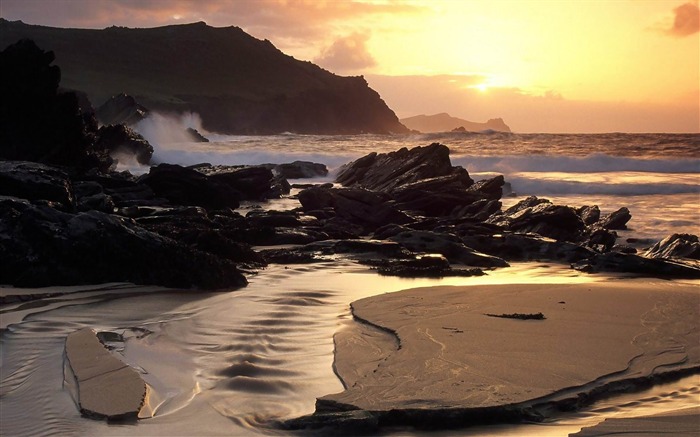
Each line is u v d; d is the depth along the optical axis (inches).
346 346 318.3
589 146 2167.8
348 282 493.7
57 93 1047.6
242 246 566.6
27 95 1012.5
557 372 269.0
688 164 1598.2
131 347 318.0
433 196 960.9
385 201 920.3
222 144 2623.0
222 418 232.4
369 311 386.3
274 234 685.3
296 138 3553.2
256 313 386.9
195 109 6412.4
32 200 566.9
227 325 358.9
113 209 675.4
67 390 254.8
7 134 998.4
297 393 259.1
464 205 962.7
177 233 560.1
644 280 526.9
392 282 499.8
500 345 308.7
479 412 226.5
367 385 254.4
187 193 947.3
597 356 292.4
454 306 397.7
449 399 236.2
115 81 7701.8
